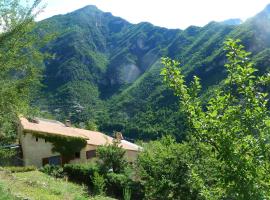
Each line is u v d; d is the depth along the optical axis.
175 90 6.68
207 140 6.32
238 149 6.15
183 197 21.09
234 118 6.18
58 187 20.38
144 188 27.62
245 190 5.96
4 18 12.97
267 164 6.05
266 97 6.28
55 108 129.12
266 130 6.09
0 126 14.57
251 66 6.46
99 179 26.41
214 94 6.66
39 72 14.00
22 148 41.50
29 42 13.43
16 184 17.36
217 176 6.46
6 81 13.35
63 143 43.44
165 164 22.97
